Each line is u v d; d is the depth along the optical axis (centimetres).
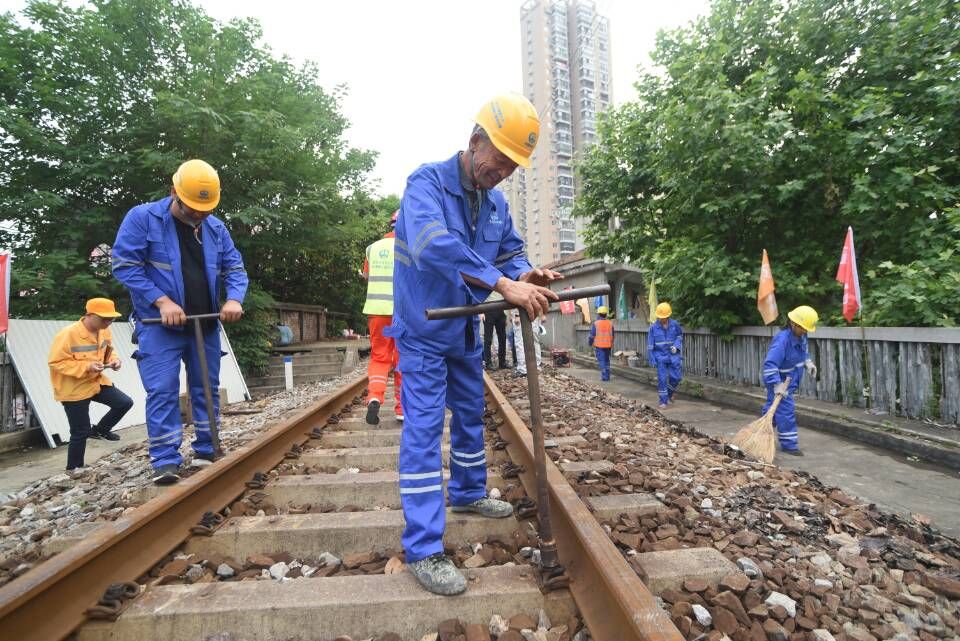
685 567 212
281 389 1134
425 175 217
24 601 161
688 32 1061
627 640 150
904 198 738
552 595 188
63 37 1036
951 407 545
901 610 207
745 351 894
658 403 835
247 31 1273
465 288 197
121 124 1069
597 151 1312
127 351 831
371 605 184
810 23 887
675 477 362
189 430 601
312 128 1289
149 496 321
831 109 823
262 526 249
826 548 263
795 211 905
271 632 182
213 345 383
